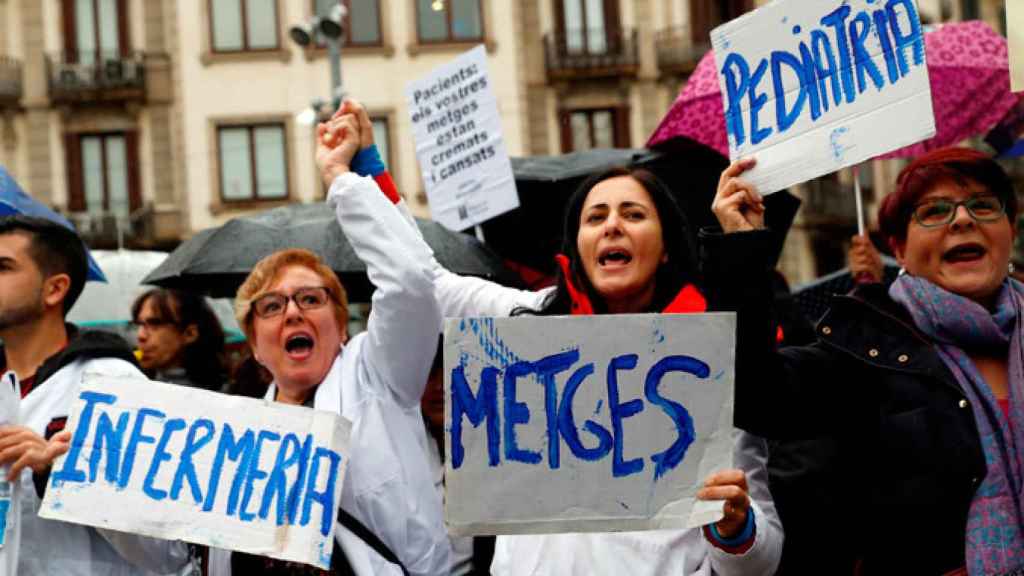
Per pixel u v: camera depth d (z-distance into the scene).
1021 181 38.81
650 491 3.99
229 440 4.41
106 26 34.62
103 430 4.39
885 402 4.16
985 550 3.93
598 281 4.66
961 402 4.05
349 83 34.31
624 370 4.02
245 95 34.47
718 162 8.62
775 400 4.09
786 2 4.22
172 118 34.56
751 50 4.28
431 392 6.44
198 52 34.53
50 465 4.48
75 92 34.12
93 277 7.52
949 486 4.02
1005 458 4.01
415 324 4.64
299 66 34.47
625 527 3.98
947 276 4.24
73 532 4.55
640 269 4.62
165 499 4.35
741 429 4.41
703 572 4.30
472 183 8.10
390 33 34.38
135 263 14.23
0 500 4.29
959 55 7.87
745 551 4.14
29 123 34.44
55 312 4.96
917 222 4.29
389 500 4.59
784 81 4.21
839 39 4.11
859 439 4.25
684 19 35.03
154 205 34.47
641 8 35.19
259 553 4.30
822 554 4.68
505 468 3.99
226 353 8.66
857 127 4.05
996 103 7.88
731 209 4.17
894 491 4.10
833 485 4.46
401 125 34.25
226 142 34.56
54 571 4.50
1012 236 4.28
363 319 18.05
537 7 34.91
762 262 4.00
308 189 34.38
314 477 4.36
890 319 4.23
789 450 4.77
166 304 8.30
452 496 3.96
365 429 4.65
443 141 8.23
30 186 34.44
